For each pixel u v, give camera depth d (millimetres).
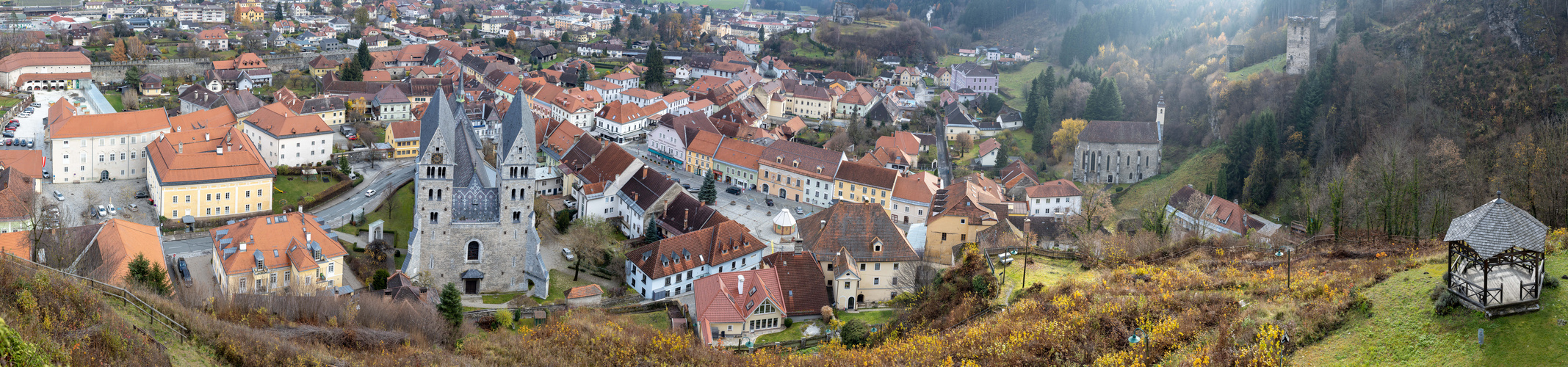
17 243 137000
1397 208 143875
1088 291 105375
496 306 148500
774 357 109812
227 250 144250
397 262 168500
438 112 149375
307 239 147625
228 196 193875
